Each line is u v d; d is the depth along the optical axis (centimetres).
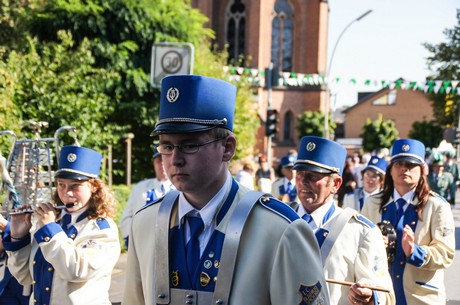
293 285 243
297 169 423
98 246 427
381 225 502
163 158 251
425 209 539
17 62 1256
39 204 425
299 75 2612
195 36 2034
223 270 246
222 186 258
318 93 5350
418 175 543
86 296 420
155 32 1781
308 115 5212
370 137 5825
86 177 434
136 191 775
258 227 250
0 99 1033
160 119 250
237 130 2520
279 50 5362
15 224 423
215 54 2883
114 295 846
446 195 1518
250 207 252
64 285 419
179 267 257
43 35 1688
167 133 243
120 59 1711
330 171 421
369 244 414
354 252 413
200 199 256
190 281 254
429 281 522
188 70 1019
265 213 253
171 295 255
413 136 5478
